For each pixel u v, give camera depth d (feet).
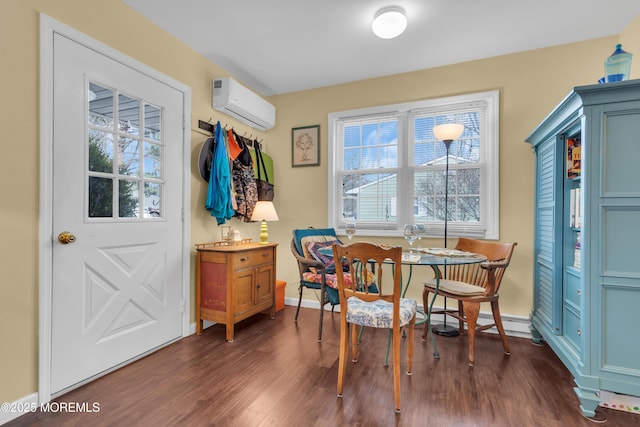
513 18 7.18
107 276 6.42
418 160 9.97
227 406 5.28
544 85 8.44
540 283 7.87
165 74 7.78
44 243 5.35
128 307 6.86
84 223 6.00
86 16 6.04
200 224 8.97
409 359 6.39
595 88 4.96
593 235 5.16
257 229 11.61
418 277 9.66
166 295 7.82
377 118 10.51
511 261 8.66
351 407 5.26
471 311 6.91
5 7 4.90
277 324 9.36
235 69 9.79
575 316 6.08
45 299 5.36
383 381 6.10
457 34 7.84
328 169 10.93
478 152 9.32
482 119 9.26
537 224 8.07
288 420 4.92
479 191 9.28
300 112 11.37
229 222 10.16
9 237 4.94
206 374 6.36
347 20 7.34
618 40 7.84
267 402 5.40
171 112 7.99
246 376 6.28
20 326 5.06
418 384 6.00
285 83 10.80
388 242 10.12
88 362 6.04
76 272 5.86
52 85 5.48
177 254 8.16
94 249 6.19
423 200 9.89
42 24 5.33
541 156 7.84
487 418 4.98
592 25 7.45
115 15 6.59
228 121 10.01
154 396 5.57
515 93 8.70
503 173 8.79
